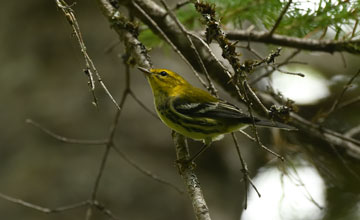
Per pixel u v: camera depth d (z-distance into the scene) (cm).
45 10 1433
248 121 933
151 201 1102
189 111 966
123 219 1066
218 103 978
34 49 1364
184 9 970
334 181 1133
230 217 1170
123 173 1129
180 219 1095
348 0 771
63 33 1377
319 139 1146
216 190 1190
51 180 1123
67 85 1281
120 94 1246
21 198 1101
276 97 1051
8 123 1237
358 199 1244
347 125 1430
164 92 1006
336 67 1633
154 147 1190
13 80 1318
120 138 1183
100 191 1096
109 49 1107
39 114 1231
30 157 1167
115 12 930
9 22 1433
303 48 974
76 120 1208
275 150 1090
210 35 719
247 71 690
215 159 1242
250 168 1326
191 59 1029
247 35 1020
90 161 1150
